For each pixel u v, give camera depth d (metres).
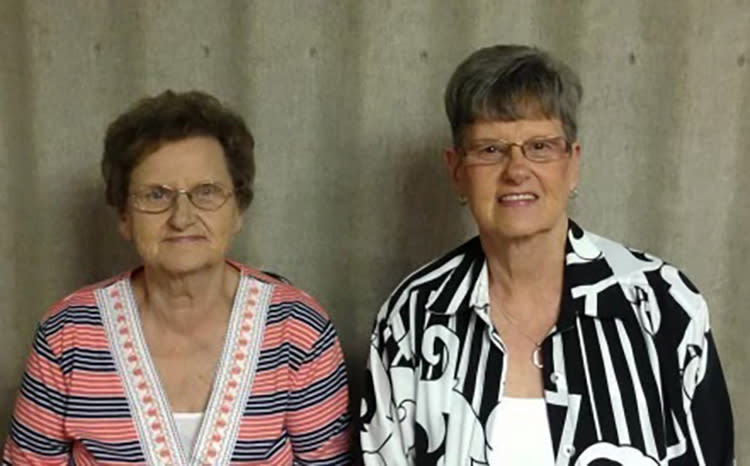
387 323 1.19
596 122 1.47
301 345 1.21
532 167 1.06
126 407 1.16
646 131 1.46
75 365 1.17
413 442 1.16
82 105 1.55
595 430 1.07
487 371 1.12
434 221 1.53
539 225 1.07
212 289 1.19
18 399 1.23
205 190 1.13
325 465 1.26
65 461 1.24
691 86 1.44
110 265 1.62
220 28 1.50
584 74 1.46
